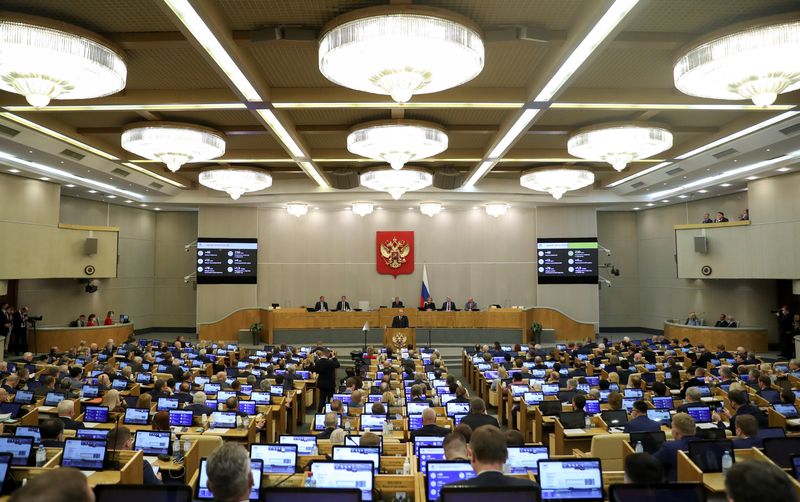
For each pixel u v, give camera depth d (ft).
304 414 43.52
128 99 35.04
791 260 59.62
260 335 76.48
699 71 25.93
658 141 41.09
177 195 78.59
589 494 15.55
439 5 24.16
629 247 93.09
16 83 24.94
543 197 77.20
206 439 24.50
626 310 92.68
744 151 50.90
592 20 23.63
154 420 24.98
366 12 22.72
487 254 85.81
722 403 33.71
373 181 54.80
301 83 33.94
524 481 10.44
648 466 11.39
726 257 67.05
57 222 65.51
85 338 69.56
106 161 58.23
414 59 23.61
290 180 74.23
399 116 41.39
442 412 31.01
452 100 35.01
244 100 34.50
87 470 19.40
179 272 91.91
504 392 41.34
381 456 20.79
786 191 60.29
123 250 85.51
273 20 25.39
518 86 34.78
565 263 82.99
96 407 29.40
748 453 18.58
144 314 89.45
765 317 74.74
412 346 70.69
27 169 56.95
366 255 85.97
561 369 45.75
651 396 33.24
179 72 31.99
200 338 77.15
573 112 41.04
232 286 82.17
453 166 61.77
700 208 80.43
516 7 24.34
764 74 24.85
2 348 58.08
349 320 75.46
